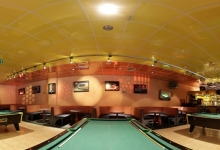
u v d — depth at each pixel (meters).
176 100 12.36
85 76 10.13
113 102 9.90
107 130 2.83
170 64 7.15
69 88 10.30
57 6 2.79
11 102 14.75
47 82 11.38
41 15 3.09
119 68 8.19
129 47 5.05
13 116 6.27
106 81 9.98
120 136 2.39
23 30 3.75
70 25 3.53
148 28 3.66
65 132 2.53
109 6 2.78
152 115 9.20
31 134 6.04
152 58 6.27
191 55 5.71
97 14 3.06
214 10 2.86
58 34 4.00
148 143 2.02
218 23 3.34
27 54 5.69
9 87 14.76
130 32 3.90
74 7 2.82
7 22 3.36
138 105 10.23
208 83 12.72
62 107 8.93
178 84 12.86
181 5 2.73
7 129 6.93
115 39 4.36
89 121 3.89
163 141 2.05
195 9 2.85
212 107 11.70
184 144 5.01
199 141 5.36
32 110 9.91
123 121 3.91
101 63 7.18
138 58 6.31
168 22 3.36
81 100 9.98
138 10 2.91
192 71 8.45
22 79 11.52
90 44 4.77
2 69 8.21
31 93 12.92
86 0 2.60
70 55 5.93
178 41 4.43
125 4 2.71
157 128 7.36
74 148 1.79
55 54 5.77
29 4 2.72
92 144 1.96
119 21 3.34
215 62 6.61
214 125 5.52
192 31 3.76
